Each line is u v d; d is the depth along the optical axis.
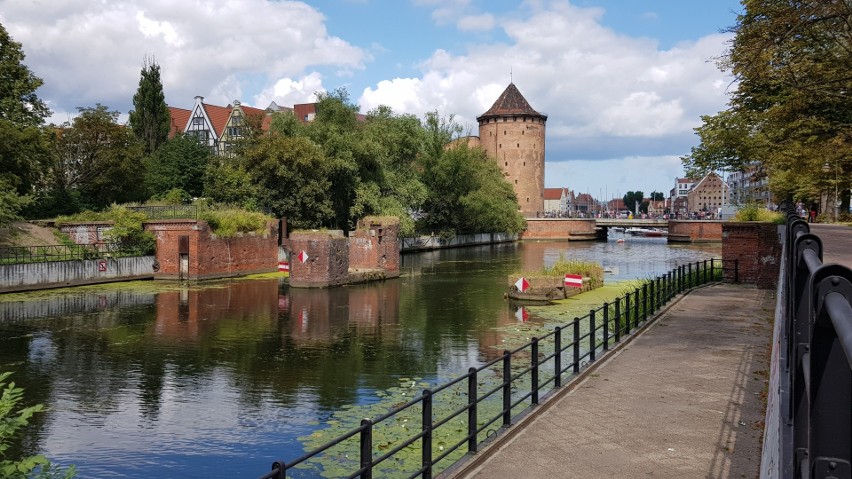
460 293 36.53
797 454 2.53
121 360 20.27
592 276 36.75
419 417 13.88
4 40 44.38
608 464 8.22
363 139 60.22
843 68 19.91
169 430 13.84
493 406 14.40
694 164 31.42
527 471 8.04
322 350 21.52
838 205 40.38
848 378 1.98
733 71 21.95
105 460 12.30
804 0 18.25
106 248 42.44
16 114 44.06
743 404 10.61
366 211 62.00
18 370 19.03
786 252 9.22
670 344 15.37
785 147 25.41
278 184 55.38
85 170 56.03
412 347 21.81
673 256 68.62
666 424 9.70
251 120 71.19
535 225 122.62
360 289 38.69
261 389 16.88
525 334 23.64
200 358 20.50
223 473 11.62
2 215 38.03
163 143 76.81
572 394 11.36
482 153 102.81
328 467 11.36
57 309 30.62
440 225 84.50
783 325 6.30
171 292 37.09
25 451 12.73
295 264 39.62
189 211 45.75
